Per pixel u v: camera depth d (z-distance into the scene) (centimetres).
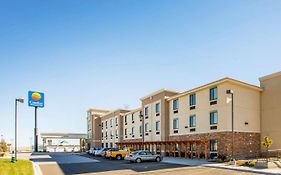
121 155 3841
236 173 2045
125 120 6462
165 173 2106
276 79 3372
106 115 7788
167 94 4547
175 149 3950
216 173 2055
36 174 2150
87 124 9012
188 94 3931
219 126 3281
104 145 7831
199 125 3650
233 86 3316
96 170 2434
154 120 4825
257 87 3472
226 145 3150
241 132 3284
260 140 3450
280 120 3262
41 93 7681
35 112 7638
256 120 3462
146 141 4978
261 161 2353
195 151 3694
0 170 2158
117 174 2128
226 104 3219
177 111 4200
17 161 3080
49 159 3994
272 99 3400
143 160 3172
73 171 2391
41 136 8562
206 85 3503
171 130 4331
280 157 2953
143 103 5275
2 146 7325
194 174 2016
